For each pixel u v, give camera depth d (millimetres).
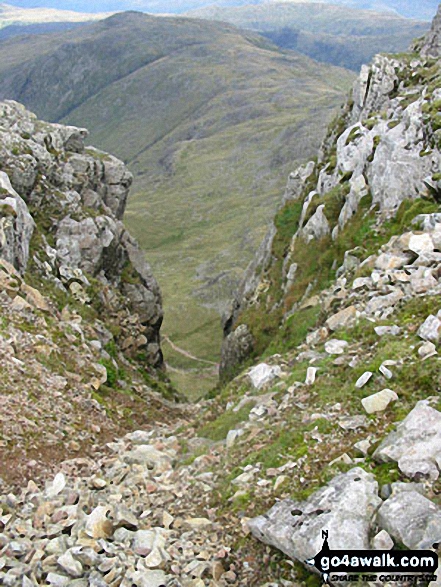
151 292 49406
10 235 31141
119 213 55156
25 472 16438
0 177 34875
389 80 43406
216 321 127875
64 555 11672
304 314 26969
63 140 51375
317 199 39562
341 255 30844
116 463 17781
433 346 14383
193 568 11531
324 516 10430
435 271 18953
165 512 13805
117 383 29344
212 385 81250
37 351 24734
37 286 32719
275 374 19656
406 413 12836
